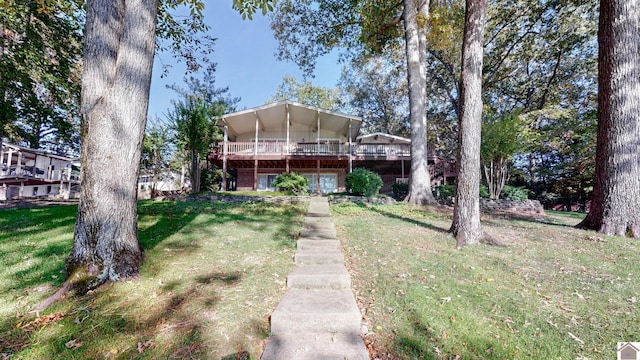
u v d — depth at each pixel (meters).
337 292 3.11
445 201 10.25
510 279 3.39
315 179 18.91
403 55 18.73
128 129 3.36
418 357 2.15
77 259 3.04
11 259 3.76
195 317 2.51
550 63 17.98
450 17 12.21
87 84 3.29
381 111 30.34
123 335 2.26
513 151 10.54
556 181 18.61
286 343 2.31
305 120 18.09
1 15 8.34
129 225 3.33
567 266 3.80
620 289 3.09
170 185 18.02
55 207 8.15
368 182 11.62
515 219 7.47
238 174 18.80
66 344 2.14
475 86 5.18
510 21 15.95
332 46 14.94
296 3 14.18
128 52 3.41
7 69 9.27
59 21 9.69
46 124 11.80
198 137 12.78
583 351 2.14
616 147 5.56
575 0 13.71
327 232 5.57
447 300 2.89
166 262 3.71
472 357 2.11
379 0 11.55
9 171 20.59
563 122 15.48
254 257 4.13
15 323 2.37
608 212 5.55
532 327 2.43
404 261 4.02
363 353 2.18
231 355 2.10
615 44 5.66
